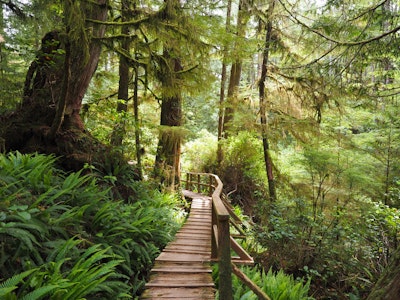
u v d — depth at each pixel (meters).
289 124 11.01
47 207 4.18
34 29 8.88
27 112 7.00
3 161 4.53
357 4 7.13
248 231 8.65
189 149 16.14
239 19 12.00
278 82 12.03
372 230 6.92
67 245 3.35
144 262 4.95
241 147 14.37
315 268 6.59
